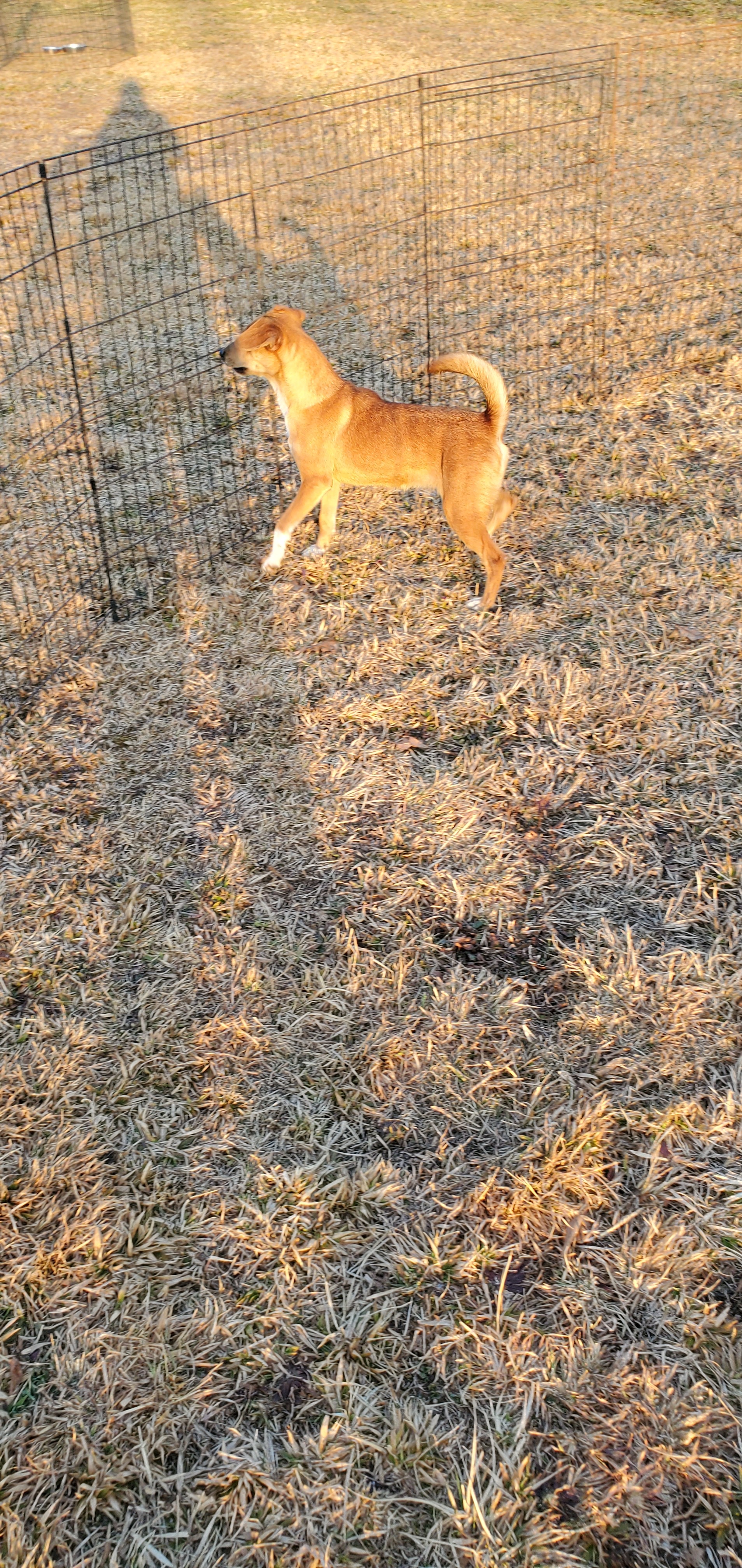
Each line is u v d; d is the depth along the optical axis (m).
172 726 4.20
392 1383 2.36
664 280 7.55
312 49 13.30
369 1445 2.24
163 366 6.72
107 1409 2.33
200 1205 2.70
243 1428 2.30
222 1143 2.83
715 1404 2.28
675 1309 2.44
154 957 3.33
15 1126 2.89
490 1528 2.12
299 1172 2.74
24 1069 3.03
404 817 3.77
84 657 4.57
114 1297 2.52
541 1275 2.54
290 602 4.86
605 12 14.12
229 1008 3.17
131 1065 3.02
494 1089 2.93
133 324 7.20
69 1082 2.99
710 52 12.08
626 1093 2.88
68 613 4.79
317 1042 3.06
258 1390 2.36
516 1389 2.33
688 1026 3.03
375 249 8.16
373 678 4.40
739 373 6.49
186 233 8.55
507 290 7.52
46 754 4.10
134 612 4.82
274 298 7.46
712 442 5.84
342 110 11.05
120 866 3.64
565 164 9.51
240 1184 2.74
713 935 3.31
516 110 10.75
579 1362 2.36
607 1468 2.20
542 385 6.44
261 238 8.41
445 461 4.54
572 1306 2.46
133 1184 2.75
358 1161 2.78
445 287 7.57
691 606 4.64
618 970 3.19
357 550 5.18
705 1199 2.64
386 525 5.36
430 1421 2.28
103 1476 2.22
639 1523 2.12
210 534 5.33
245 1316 2.48
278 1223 2.65
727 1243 2.55
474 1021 3.09
